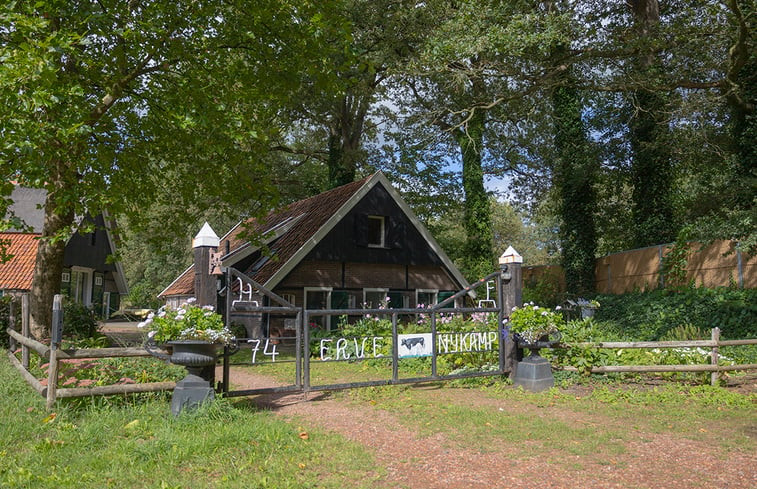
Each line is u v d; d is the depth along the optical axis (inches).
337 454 202.8
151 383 262.1
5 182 403.5
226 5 499.2
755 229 554.9
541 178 1226.0
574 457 205.3
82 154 442.6
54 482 164.6
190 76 468.4
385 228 818.2
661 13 866.1
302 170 1455.5
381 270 813.9
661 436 237.3
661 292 727.7
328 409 289.1
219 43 498.6
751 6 593.0
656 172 836.6
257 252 853.8
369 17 881.5
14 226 400.5
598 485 175.3
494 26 642.8
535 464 196.4
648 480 180.4
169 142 524.1
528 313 360.2
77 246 1174.3
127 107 512.1
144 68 488.7
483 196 1050.7
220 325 261.9
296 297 738.2
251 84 518.3
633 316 705.0
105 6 439.8
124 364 293.3
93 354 255.0
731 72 655.8
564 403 309.1
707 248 684.7
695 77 761.0
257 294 724.0
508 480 179.6
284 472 179.6
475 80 816.9
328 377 423.8
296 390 311.1
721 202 762.8
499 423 254.8
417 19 854.5
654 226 829.2
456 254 1321.4
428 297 861.2
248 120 492.4
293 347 705.0
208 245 296.2
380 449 213.8
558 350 395.9
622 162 935.0
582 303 780.6
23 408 251.0
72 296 1223.5
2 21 334.3
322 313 324.2
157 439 207.9
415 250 839.1
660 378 384.8
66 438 209.0
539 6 788.0
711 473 187.6
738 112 696.4
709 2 682.2
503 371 377.1
